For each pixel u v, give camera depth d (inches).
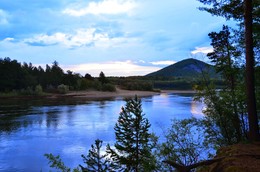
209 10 459.5
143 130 406.3
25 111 2394.2
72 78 5994.1
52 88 5315.0
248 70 367.6
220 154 309.6
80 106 2906.0
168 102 3351.4
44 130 1455.5
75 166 806.5
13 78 4776.1
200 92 482.6
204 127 477.7
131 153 397.7
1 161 879.7
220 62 495.8
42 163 863.7
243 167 230.5
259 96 438.6
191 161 429.7
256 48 456.4
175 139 446.9
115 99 4126.5
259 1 426.9
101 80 6820.9
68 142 1159.0
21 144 1127.6
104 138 1228.5
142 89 6820.9
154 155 410.9
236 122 453.4
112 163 387.5
